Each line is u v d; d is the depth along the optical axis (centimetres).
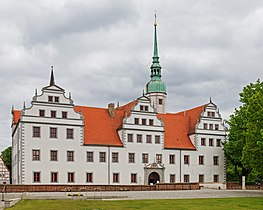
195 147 9212
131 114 8612
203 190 7506
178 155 8975
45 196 5356
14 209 3825
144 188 7394
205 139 9325
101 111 9000
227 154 8894
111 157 8288
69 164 7875
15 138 8594
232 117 8581
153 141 8744
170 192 6669
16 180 8150
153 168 8631
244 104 7681
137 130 8606
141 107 8738
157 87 11331
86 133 8306
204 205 4316
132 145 8512
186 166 9019
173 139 9175
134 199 5106
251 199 5147
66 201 4678
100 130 8531
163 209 3897
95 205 4172
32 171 7525
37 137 7650
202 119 9375
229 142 8638
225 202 4691
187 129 9600
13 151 8988
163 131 8875
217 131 9462
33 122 7644
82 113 8681
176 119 9706
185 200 4950
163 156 8806
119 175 8300
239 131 8338
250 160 6228
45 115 7769
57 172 7744
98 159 8162
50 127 7781
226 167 9469
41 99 7781
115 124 8856
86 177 8006
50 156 7719
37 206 4059
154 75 11494
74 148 7956
